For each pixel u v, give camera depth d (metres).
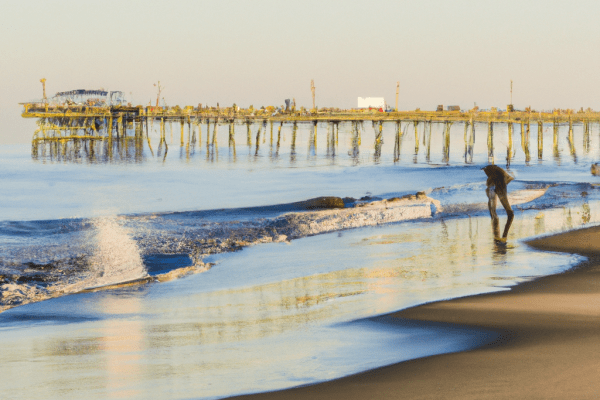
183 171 97.50
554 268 20.95
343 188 67.25
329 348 12.45
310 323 14.83
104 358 12.69
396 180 76.69
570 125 120.31
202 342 13.66
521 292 17.19
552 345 11.64
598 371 9.96
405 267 22.14
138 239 30.00
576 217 34.81
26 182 79.94
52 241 29.70
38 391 10.62
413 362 10.90
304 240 29.92
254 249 27.66
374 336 13.20
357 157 131.88
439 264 22.50
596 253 23.66
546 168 96.38
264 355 12.20
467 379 9.80
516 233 29.41
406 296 17.27
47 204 55.19
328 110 139.00
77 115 134.25
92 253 26.86
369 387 9.71
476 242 27.44
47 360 12.70
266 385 10.21
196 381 10.73
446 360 10.90
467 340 12.33
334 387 9.83
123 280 21.88
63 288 20.94
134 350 13.26
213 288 20.27
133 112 139.25
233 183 76.25
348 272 21.69
